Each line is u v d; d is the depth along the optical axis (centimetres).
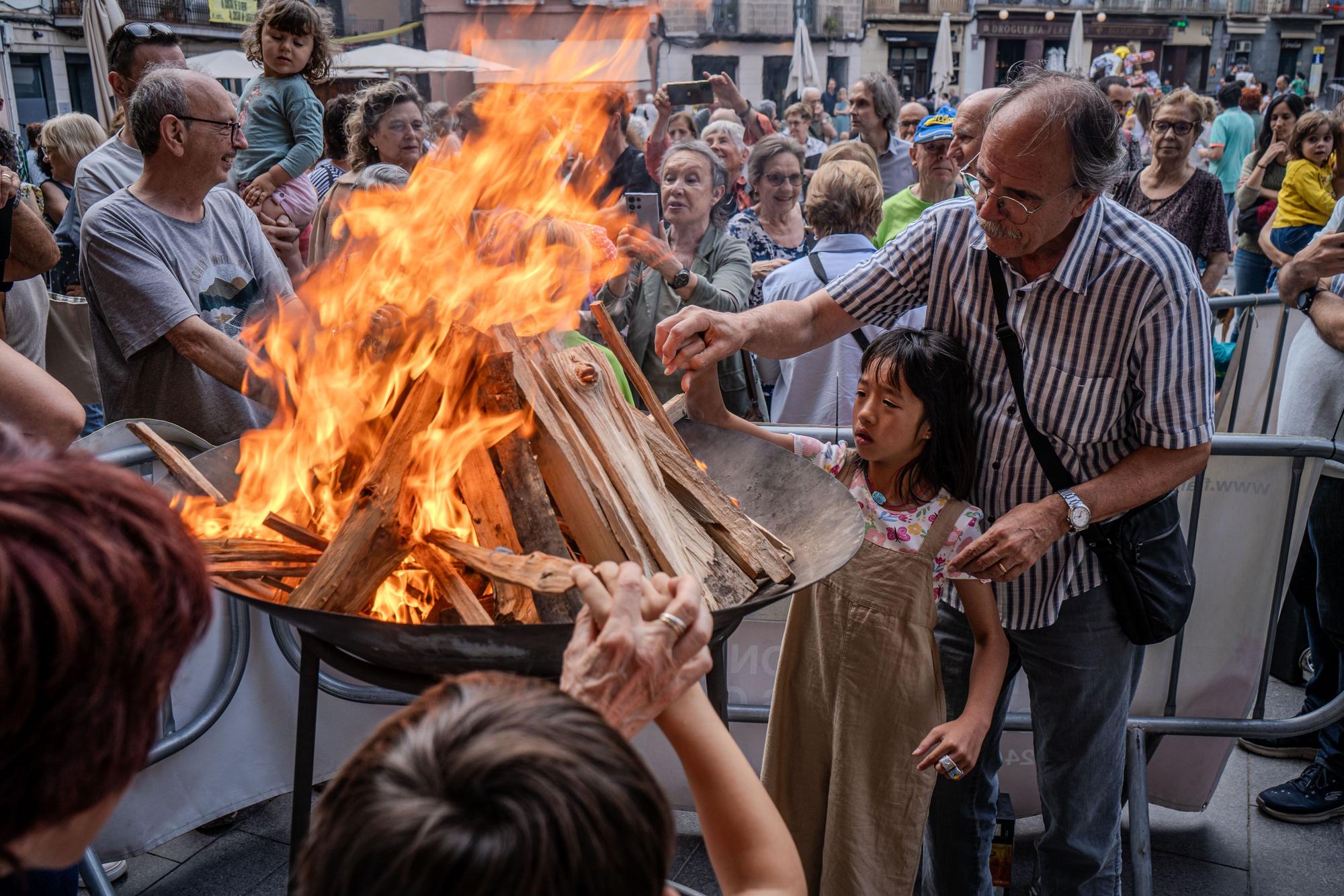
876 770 184
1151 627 188
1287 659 320
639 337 314
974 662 184
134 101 256
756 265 405
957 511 183
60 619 63
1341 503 245
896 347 181
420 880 62
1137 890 221
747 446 188
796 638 194
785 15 2286
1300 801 259
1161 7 2855
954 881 212
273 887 236
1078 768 199
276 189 417
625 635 93
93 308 257
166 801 236
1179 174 457
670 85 528
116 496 72
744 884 97
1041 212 166
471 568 146
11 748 64
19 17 1652
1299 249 590
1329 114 569
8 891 76
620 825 67
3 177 235
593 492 156
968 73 2748
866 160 439
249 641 241
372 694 250
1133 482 180
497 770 65
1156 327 173
